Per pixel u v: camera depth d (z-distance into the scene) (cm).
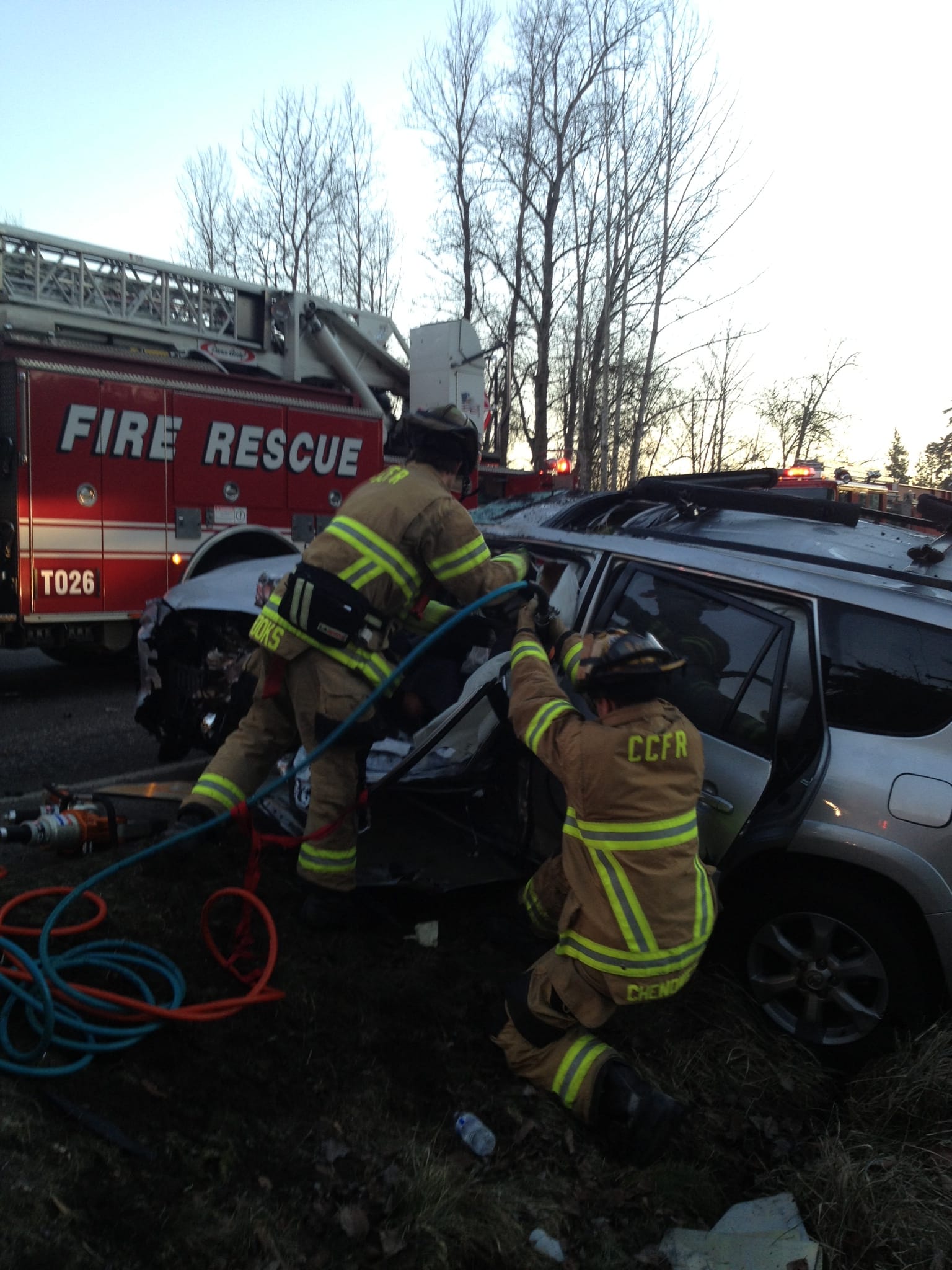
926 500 433
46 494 673
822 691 308
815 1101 292
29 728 614
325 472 859
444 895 349
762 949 313
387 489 304
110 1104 223
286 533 832
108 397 697
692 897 256
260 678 321
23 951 258
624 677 249
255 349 941
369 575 296
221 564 795
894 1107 274
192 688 472
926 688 299
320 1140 238
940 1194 246
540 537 394
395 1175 230
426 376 1054
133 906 306
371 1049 273
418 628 327
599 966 250
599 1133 266
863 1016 297
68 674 821
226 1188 213
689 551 351
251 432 792
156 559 738
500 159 1628
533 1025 263
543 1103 269
